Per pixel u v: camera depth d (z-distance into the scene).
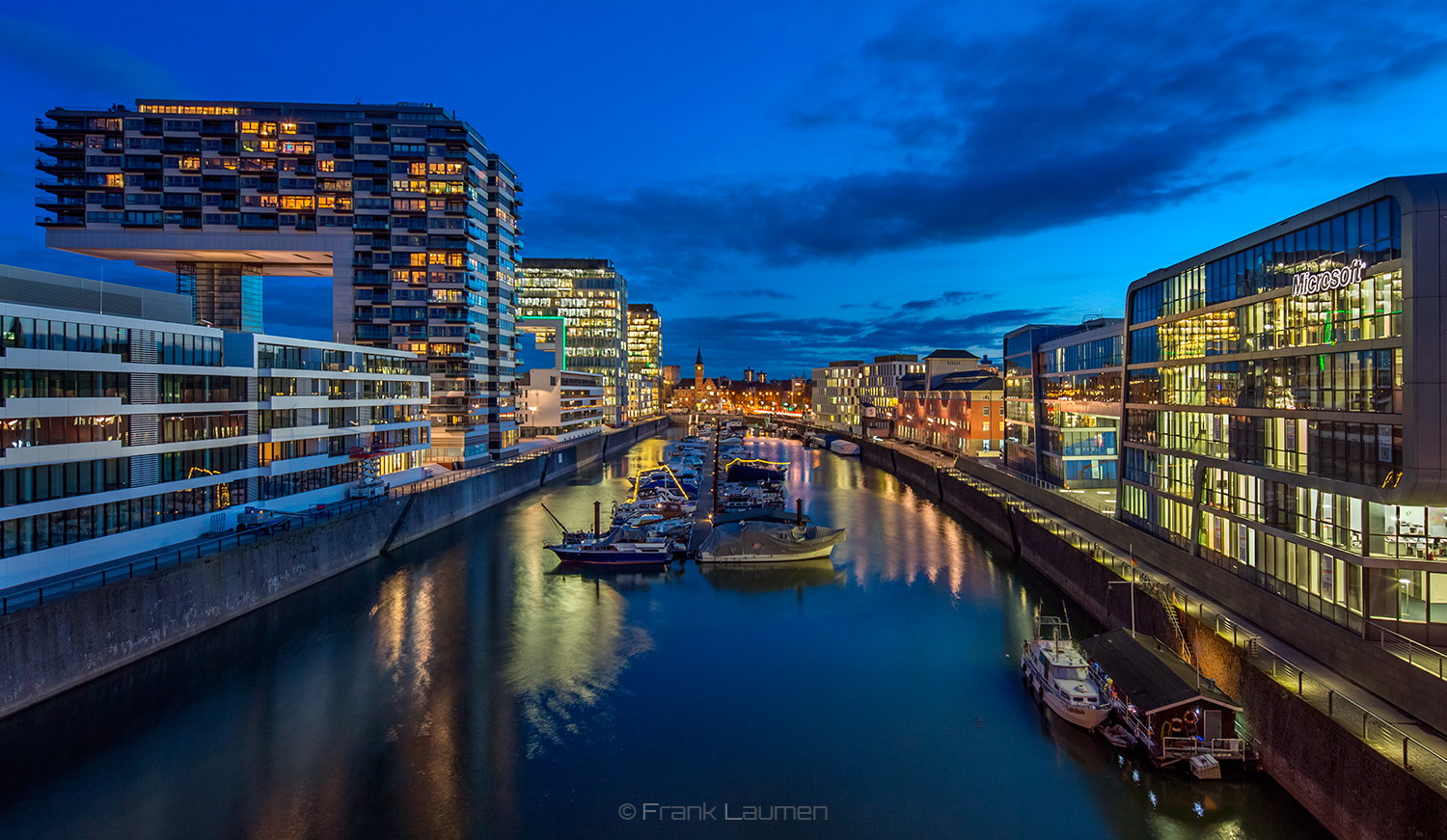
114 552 44.47
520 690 38.88
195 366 52.03
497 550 70.81
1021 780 30.06
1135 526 51.16
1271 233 34.56
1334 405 29.78
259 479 59.22
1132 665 33.81
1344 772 23.56
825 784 30.12
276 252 105.31
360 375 74.94
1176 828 26.33
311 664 41.81
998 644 45.28
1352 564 27.95
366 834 26.67
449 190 106.94
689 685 39.69
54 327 41.56
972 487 86.25
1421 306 25.03
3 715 32.66
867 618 50.56
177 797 28.72
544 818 27.83
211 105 105.38
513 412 128.62
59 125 101.62
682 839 26.56
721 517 76.06
